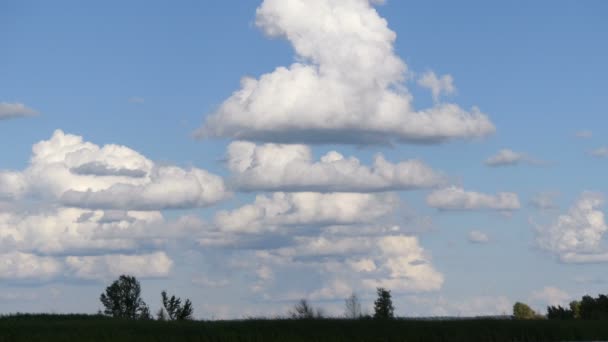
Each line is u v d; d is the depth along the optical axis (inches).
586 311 4311.0
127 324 2997.0
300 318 3102.9
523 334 3171.8
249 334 2834.6
